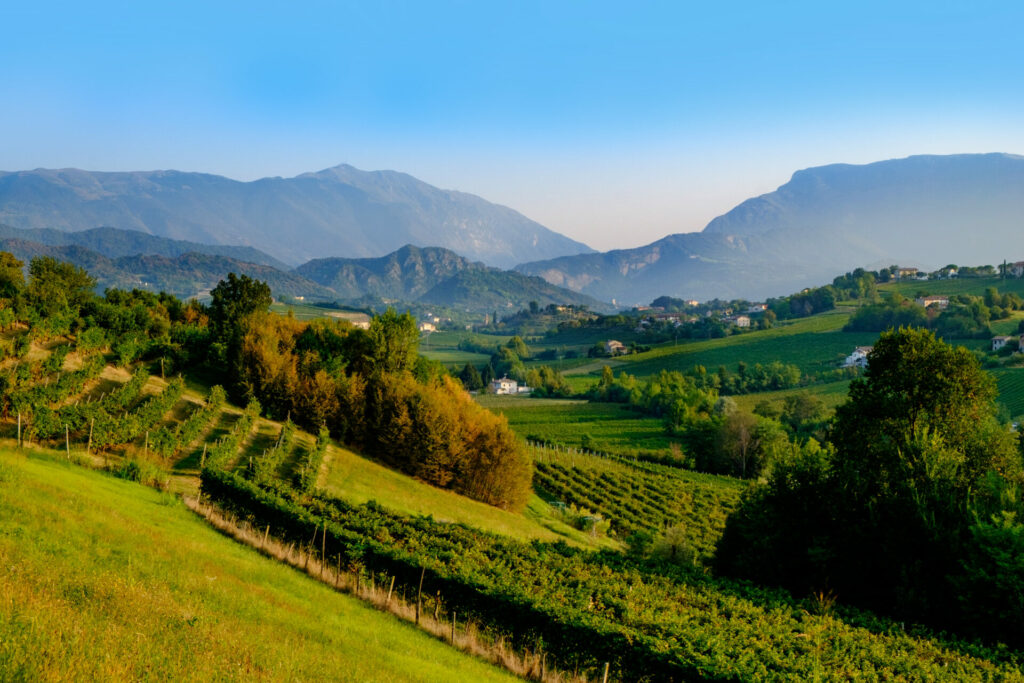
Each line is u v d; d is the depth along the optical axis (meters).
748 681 18.66
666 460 122.00
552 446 120.12
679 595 29.36
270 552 29.67
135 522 23.88
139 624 12.66
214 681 11.09
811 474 36.22
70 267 92.94
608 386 195.62
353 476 56.62
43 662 9.52
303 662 13.94
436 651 20.42
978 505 30.33
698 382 192.38
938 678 20.89
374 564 28.92
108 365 65.25
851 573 32.91
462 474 66.81
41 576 13.62
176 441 47.22
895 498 32.22
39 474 26.33
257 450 55.06
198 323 109.06
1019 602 25.47
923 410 36.72
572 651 21.83
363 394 70.38
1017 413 126.19
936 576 29.61
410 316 82.62
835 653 22.33
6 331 63.56
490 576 28.22
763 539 36.22
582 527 69.62
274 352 72.31
